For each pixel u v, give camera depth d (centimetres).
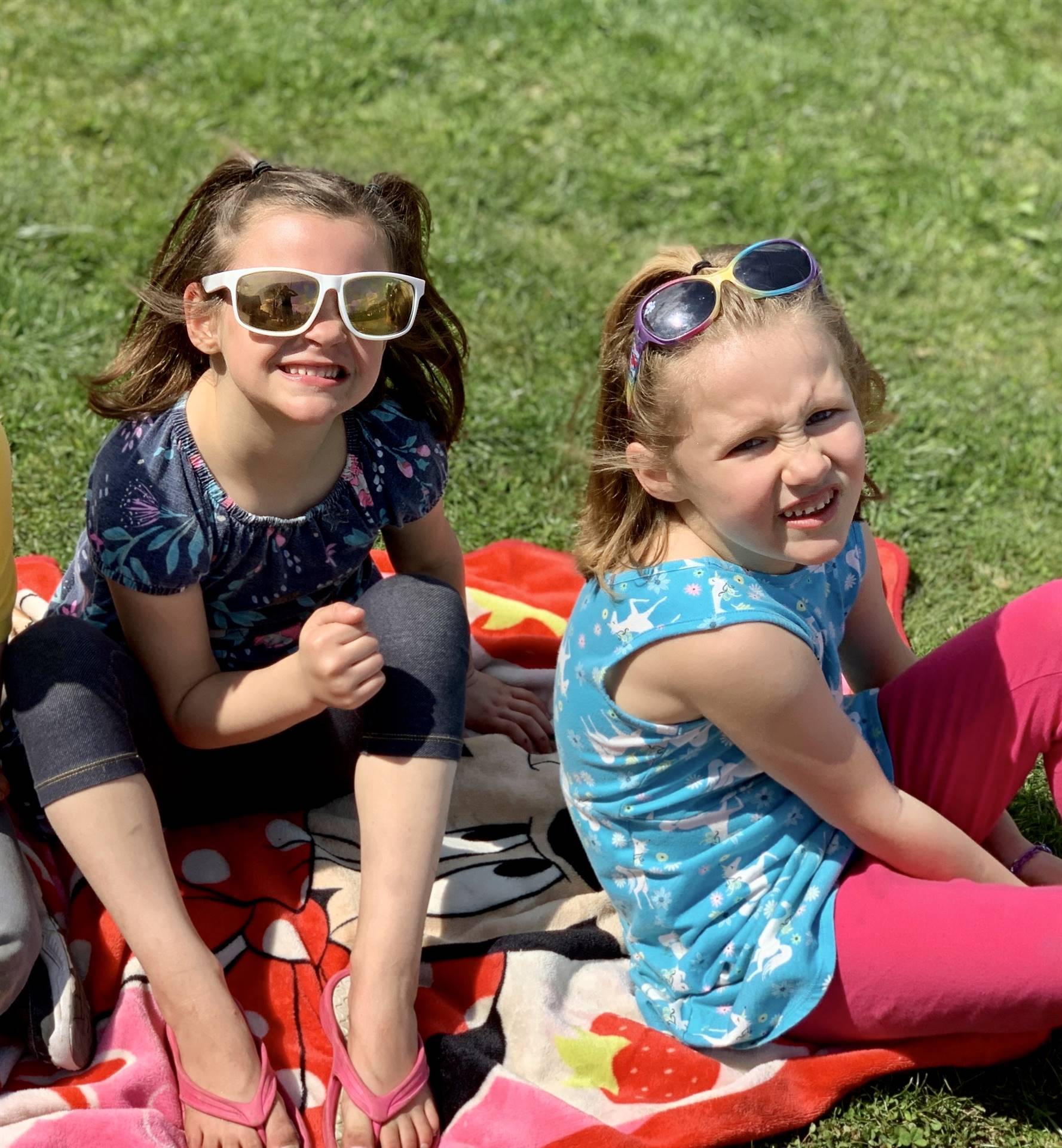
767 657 192
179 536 212
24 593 281
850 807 203
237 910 229
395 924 199
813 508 193
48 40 517
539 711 279
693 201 479
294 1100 200
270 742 237
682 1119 198
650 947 217
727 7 593
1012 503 362
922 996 198
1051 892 196
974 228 478
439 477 238
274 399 200
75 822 199
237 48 523
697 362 189
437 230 443
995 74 571
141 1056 201
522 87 530
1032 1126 206
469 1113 196
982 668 215
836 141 513
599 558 210
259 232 202
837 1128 203
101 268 414
